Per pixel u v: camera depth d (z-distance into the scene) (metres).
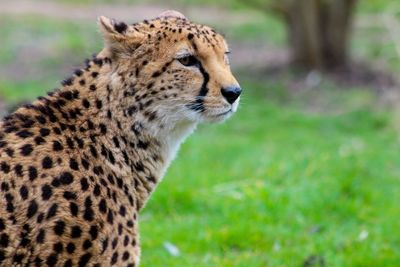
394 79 29.08
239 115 24.62
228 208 16.16
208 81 9.56
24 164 8.79
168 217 15.95
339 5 29.64
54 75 29.02
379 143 21.89
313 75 29.11
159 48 9.42
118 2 42.78
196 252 14.38
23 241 8.62
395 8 37.66
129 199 9.48
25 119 9.15
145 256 13.98
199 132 23.08
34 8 40.91
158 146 9.72
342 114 25.02
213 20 39.44
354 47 33.66
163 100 9.48
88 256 8.90
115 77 9.45
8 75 28.69
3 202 8.57
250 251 14.43
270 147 21.11
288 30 30.58
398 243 14.74
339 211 16.23
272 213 16.05
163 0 42.81
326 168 18.38
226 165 19.45
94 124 9.38
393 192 17.55
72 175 8.95
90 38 34.38
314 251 14.22
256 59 32.00
